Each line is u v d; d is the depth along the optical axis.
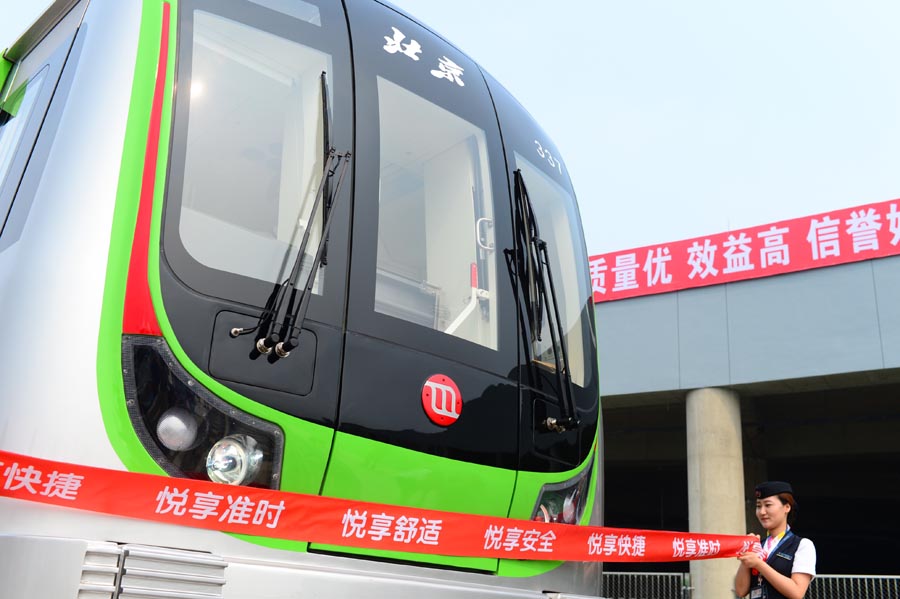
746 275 15.15
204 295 2.87
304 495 2.85
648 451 20.38
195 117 3.10
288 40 3.49
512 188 4.13
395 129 3.67
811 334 14.30
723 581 13.94
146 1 3.16
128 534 2.56
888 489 20.80
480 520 3.28
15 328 2.66
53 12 3.81
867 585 11.65
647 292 16.12
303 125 3.40
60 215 2.78
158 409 2.68
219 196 3.06
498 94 4.45
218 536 2.70
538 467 3.65
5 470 2.44
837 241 14.34
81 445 2.55
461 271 3.70
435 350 3.41
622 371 16.11
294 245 3.18
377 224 3.42
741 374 14.84
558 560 3.61
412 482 3.18
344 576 2.80
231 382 2.83
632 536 3.81
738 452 14.90
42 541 2.40
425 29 4.23
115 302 2.70
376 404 3.14
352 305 3.21
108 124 2.92
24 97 3.70
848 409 17.67
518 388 3.67
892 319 13.61
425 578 3.08
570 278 4.40
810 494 21.64
